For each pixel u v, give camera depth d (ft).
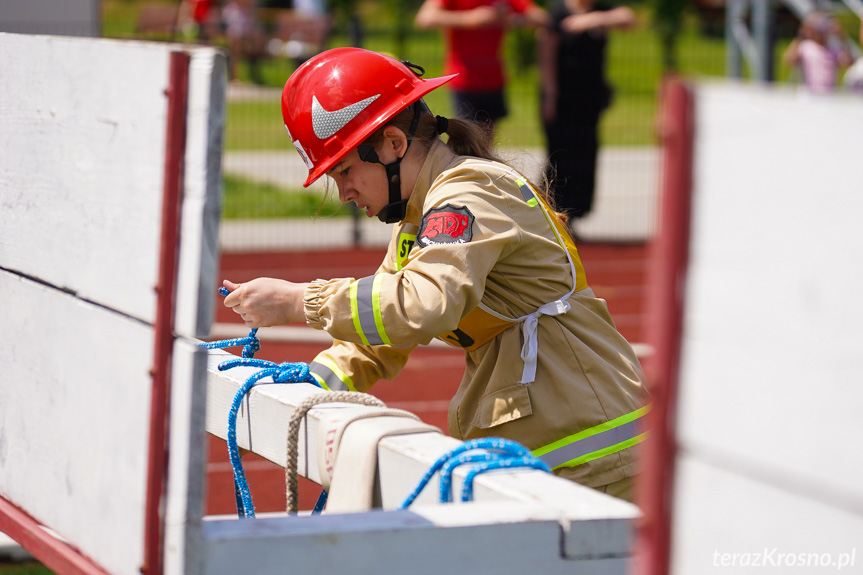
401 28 75.00
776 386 7.63
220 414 17.25
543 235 16.70
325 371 17.66
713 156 7.86
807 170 7.38
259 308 15.75
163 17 115.24
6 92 13.94
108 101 11.40
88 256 11.85
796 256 7.47
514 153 19.77
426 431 13.83
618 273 64.44
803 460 7.52
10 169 13.88
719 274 7.88
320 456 14.33
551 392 16.46
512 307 16.65
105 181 11.46
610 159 96.02
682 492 8.33
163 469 10.49
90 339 11.80
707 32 143.23
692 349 8.10
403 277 15.17
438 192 16.16
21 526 13.23
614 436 16.38
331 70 17.13
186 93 10.18
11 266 13.87
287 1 169.48
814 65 78.43
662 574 8.41
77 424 12.11
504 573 10.86
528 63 147.64
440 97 96.58
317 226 73.05
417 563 10.69
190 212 10.06
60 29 68.18
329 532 10.51
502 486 11.87
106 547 11.43
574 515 11.01
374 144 16.99
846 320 7.23
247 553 10.35
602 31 64.95
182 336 10.33
